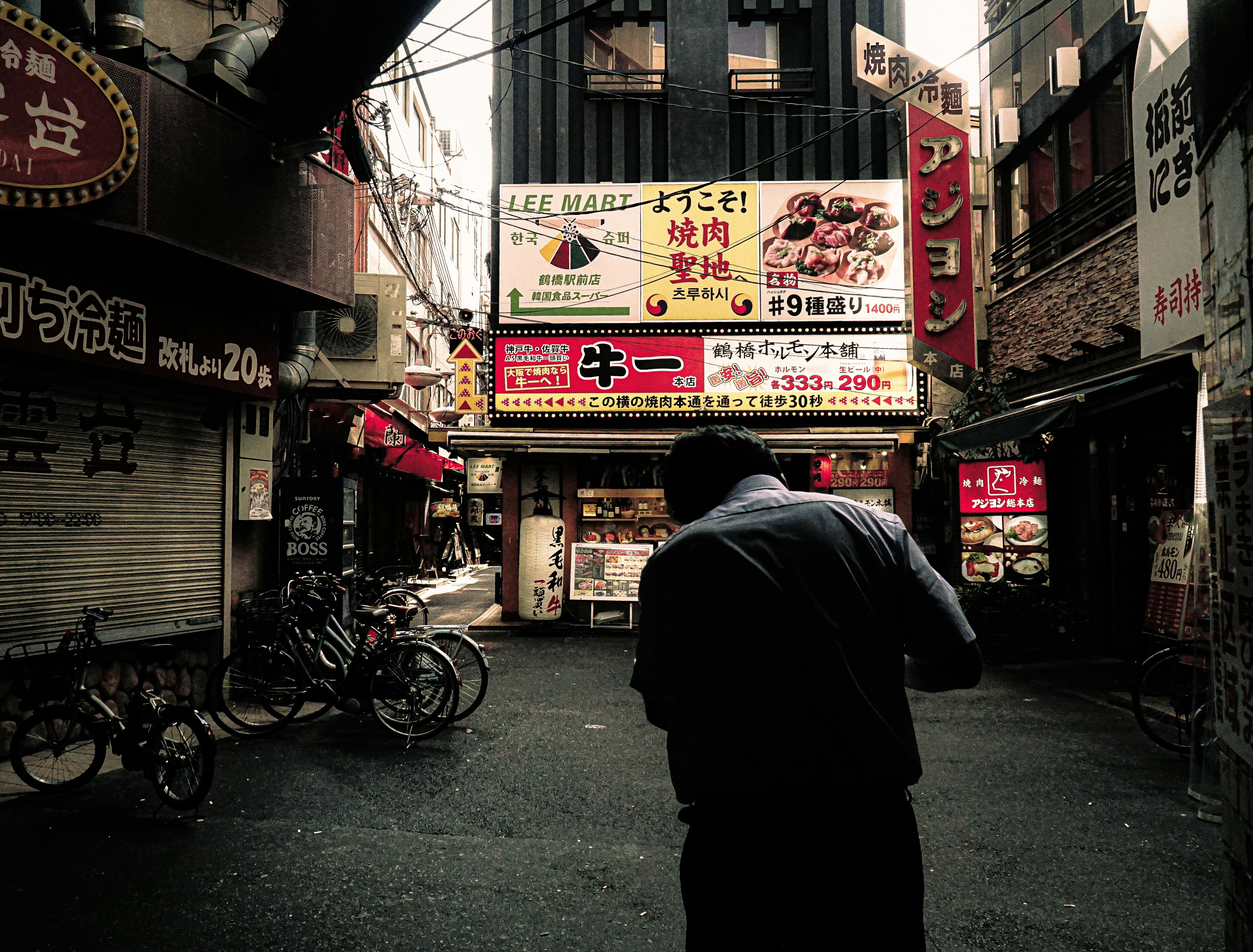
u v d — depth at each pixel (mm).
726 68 14078
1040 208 12039
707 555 1768
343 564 8742
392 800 4992
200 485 7395
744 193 13398
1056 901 3645
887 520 1889
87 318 5969
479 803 4941
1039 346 11688
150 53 6250
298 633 6766
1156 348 7773
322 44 6082
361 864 4047
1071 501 10867
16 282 5500
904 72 12758
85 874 3922
